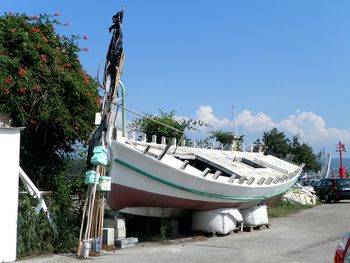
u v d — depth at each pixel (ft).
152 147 43.32
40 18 39.65
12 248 30.17
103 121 36.01
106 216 39.86
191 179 39.42
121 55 36.45
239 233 46.32
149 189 38.50
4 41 35.86
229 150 65.16
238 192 44.80
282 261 31.01
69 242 34.53
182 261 31.04
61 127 37.70
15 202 30.48
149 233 42.91
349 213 68.74
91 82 40.50
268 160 67.46
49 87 36.40
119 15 36.37
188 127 73.41
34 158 38.32
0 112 34.40
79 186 41.16
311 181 119.03
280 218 61.62
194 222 44.29
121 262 30.60
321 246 37.45
